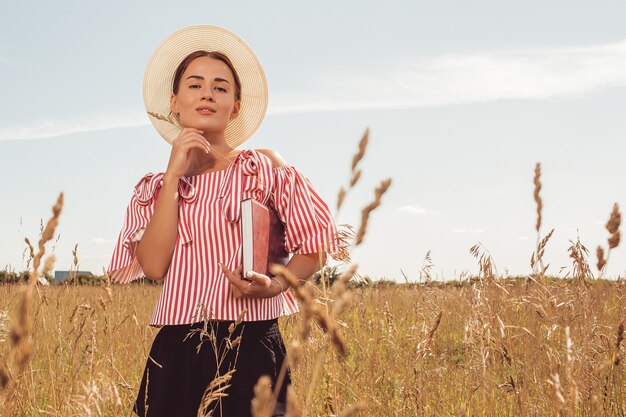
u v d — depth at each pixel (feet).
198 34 11.81
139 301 19.39
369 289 21.47
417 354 11.32
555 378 6.43
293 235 9.73
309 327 3.30
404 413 11.04
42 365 12.73
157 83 11.89
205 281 9.30
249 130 12.03
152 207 10.36
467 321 11.67
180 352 9.14
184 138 9.66
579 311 10.91
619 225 6.22
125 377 13.09
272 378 8.99
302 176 9.92
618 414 10.54
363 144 4.30
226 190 9.66
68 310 14.05
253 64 11.86
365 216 3.78
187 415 8.92
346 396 10.94
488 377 11.28
